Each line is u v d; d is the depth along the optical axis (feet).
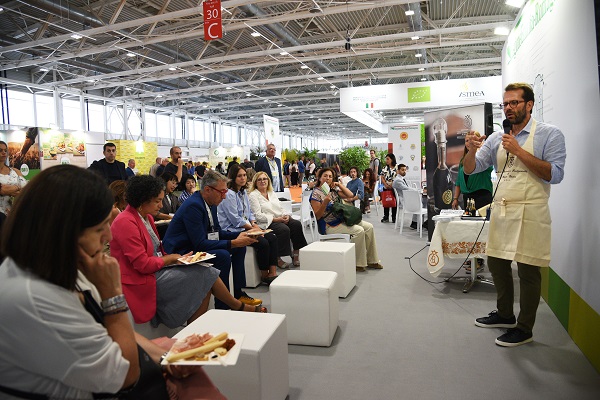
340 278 12.10
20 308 2.63
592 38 8.23
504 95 8.57
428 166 19.34
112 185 9.61
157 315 8.05
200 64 42.60
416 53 43.06
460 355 8.29
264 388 5.95
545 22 12.08
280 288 8.98
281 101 68.85
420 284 13.41
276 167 23.82
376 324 10.07
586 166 8.41
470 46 43.47
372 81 62.28
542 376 7.38
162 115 74.79
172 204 16.16
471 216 12.28
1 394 2.74
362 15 33.63
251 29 33.24
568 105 9.70
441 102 36.65
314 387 7.17
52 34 36.55
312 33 39.29
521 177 8.46
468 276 13.93
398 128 36.35
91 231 3.04
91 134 47.57
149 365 3.57
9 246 2.78
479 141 9.39
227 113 83.76
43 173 2.91
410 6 29.53
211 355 3.92
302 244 15.57
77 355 2.73
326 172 15.57
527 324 8.75
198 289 8.19
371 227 15.55
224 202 12.89
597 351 7.49
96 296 3.30
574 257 8.99
